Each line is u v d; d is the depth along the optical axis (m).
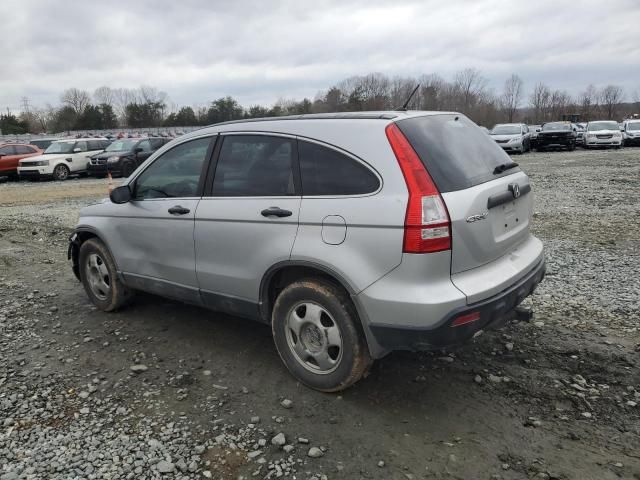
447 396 3.52
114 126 74.19
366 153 3.22
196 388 3.71
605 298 5.11
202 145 4.17
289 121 3.68
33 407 3.52
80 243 5.41
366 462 2.88
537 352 4.07
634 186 12.93
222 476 2.81
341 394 3.57
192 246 4.12
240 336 4.55
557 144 28.33
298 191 3.49
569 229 8.34
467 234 3.07
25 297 5.74
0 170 21.66
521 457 2.90
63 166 21.89
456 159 3.31
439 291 2.99
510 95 75.12
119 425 3.29
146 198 4.55
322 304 3.40
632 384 3.58
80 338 4.62
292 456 2.95
